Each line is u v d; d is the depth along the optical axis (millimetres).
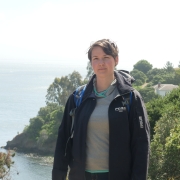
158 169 9430
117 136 3188
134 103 3250
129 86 3305
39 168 48719
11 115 106375
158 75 92500
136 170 3146
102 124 3232
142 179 3117
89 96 3350
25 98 157125
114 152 3184
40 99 153750
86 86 3459
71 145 3484
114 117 3199
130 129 3236
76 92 3492
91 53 3412
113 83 3348
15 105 131625
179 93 18516
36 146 60938
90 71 77875
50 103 73938
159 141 10750
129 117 3240
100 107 3289
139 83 89875
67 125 3521
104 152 3242
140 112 3248
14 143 62906
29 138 62688
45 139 60531
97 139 3254
